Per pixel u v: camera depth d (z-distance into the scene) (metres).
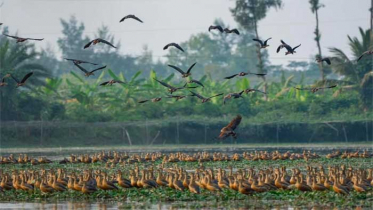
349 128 107.44
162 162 67.62
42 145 102.31
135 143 106.12
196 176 45.59
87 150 95.31
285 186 41.91
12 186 45.06
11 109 105.38
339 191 39.69
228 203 38.31
